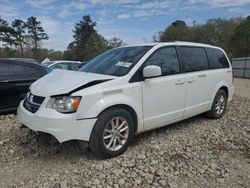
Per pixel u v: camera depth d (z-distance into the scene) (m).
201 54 5.98
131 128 4.40
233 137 5.28
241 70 30.78
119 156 4.27
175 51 5.31
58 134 3.77
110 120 4.11
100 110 3.96
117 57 5.00
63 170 3.85
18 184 3.50
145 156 4.30
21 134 5.13
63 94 3.88
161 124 4.96
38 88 4.29
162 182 3.54
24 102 4.53
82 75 4.40
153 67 4.40
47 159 4.18
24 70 7.00
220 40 59.00
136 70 4.50
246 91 14.88
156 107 4.78
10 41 62.47
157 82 4.73
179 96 5.19
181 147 4.68
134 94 4.40
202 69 5.87
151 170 3.84
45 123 3.82
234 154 4.47
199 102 5.79
